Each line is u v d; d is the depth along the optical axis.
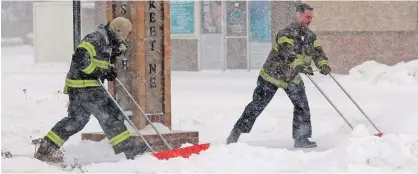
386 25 22.77
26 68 29.11
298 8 9.84
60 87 20.23
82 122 8.52
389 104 14.98
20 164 7.74
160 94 9.64
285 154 8.18
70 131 8.46
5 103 15.22
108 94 8.43
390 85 19.31
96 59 8.33
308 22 9.86
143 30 9.40
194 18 26.27
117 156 9.02
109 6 9.38
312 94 17.72
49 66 29.53
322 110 14.34
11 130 11.62
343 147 7.98
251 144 10.35
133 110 9.41
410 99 15.27
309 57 9.98
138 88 9.40
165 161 7.96
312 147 9.97
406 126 10.46
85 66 8.27
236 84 21.45
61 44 29.98
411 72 19.95
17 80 23.19
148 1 9.47
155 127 9.06
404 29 22.64
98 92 8.37
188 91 19.33
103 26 8.47
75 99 8.39
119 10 9.42
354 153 7.86
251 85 21.05
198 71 26.27
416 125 10.47
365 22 22.89
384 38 22.84
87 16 27.03
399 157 7.79
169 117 9.66
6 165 7.69
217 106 15.52
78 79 8.36
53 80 23.14
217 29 26.11
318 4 23.28
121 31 8.44
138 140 9.03
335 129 11.32
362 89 18.62
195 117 13.43
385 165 7.65
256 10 25.69
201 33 26.28
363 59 23.02
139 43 9.36
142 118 9.40
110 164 7.96
